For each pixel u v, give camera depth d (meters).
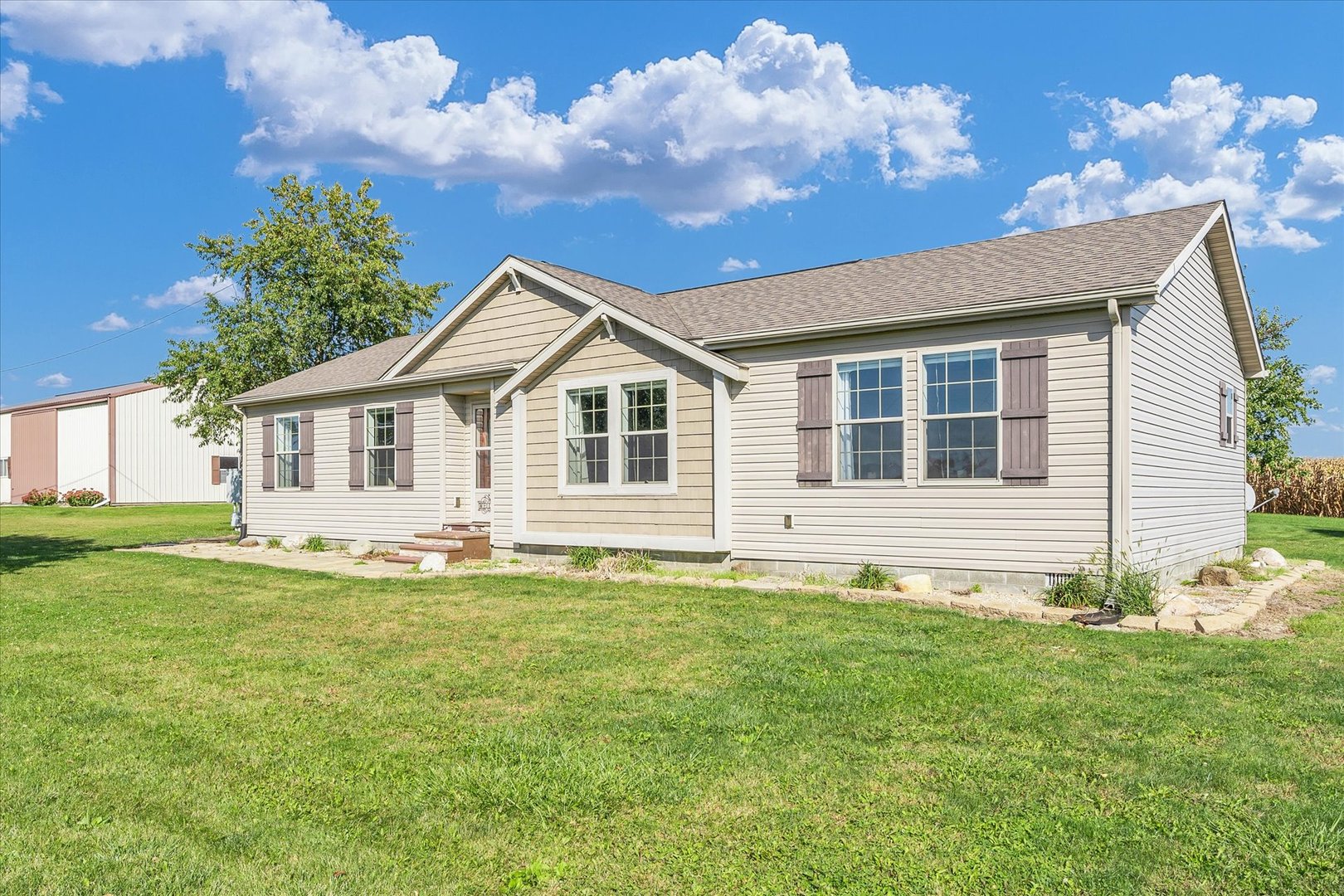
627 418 13.08
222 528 24.98
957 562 10.37
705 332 12.56
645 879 3.39
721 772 4.48
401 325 31.72
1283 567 13.62
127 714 5.78
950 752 4.71
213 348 27.88
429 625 8.81
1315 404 26.52
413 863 3.58
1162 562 10.53
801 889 3.28
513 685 6.34
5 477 42.72
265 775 4.63
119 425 36.47
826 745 4.87
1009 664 6.68
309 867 3.54
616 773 4.48
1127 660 6.82
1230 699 5.72
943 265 12.54
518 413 14.30
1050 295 9.55
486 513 16.33
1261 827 3.74
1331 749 4.74
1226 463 14.43
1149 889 3.25
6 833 3.90
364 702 6.00
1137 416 9.68
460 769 4.59
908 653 7.07
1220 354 13.93
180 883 3.40
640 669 6.73
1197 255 12.32
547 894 3.30
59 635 8.55
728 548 12.05
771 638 7.71
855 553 11.14
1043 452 9.80
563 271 15.28
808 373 11.55
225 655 7.60
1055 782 4.29
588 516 13.42
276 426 19.42
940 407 10.58
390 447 17.09
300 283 29.94
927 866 3.44
